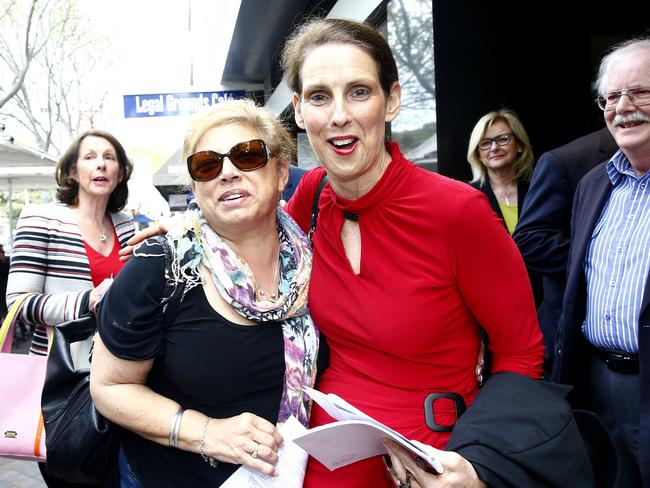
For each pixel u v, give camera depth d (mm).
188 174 1503
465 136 3953
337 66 1454
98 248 2779
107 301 1470
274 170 1571
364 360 1544
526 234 2641
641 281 1890
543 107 4242
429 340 1464
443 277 1458
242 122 1532
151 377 1565
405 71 4234
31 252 2523
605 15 4340
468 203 1426
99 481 1632
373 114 1482
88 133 2830
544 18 4184
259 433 1404
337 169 1513
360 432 1254
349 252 1589
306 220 1914
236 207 1470
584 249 2125
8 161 9031
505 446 1273
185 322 1462
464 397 1554
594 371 2113
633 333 1896
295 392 1519
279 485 1428
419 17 3992
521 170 3520
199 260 1482
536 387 1435
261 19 7426
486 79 4020
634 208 1983
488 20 3988
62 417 1624
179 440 1444
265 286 1581
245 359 1476
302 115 1591
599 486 1550
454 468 1210
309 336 1589
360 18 4859
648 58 1870
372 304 1492
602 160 2527
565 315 2182
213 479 1492
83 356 2318
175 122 9789
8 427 1810
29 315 2311
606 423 2051
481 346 1627
